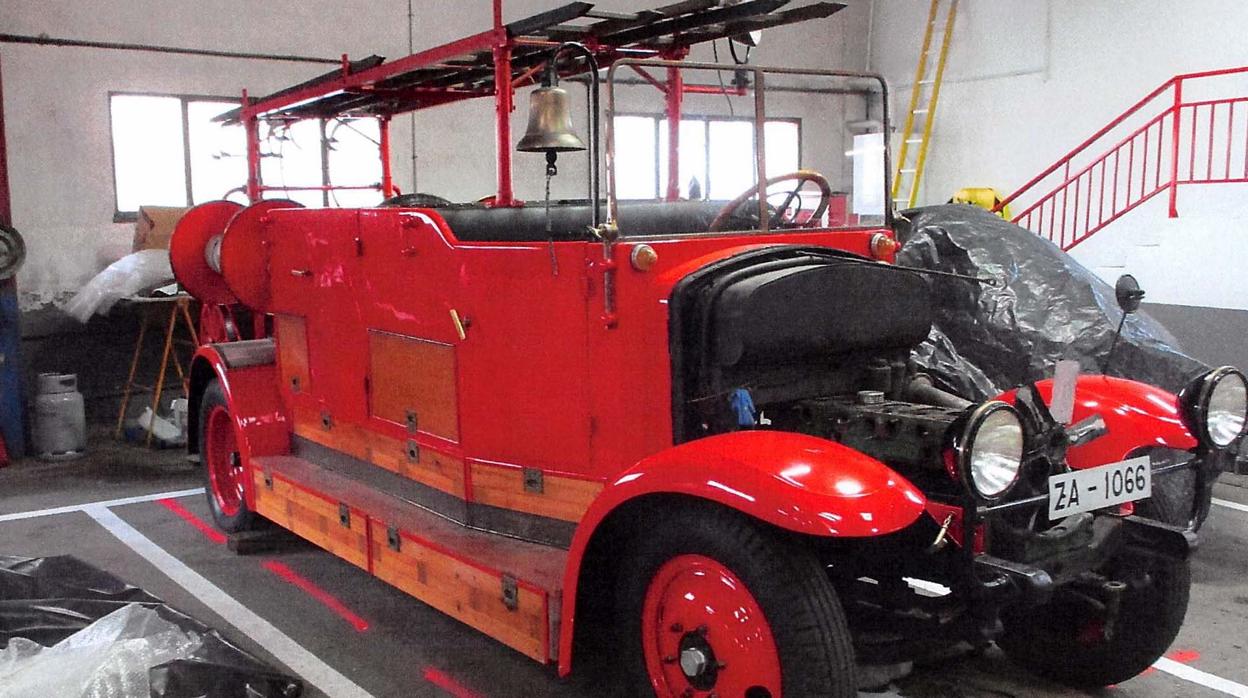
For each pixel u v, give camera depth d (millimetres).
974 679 3215
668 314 2656
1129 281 2959
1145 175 8773
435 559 3152
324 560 4434
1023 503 2389
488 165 9547
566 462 2986
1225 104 8883
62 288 7500
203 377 4945
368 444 3844
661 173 10320
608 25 3516
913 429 2516
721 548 2301
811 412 2738
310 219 4047
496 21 3467
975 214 5180
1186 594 2879
